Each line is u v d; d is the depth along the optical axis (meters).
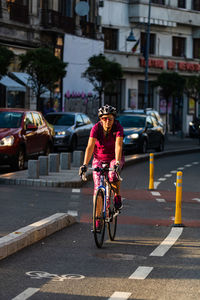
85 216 13.03
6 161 21.00
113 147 10.15
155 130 35.16
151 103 66.81
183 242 10.50
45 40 48.44
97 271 8.29
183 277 8.05
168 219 13.09
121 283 7.70
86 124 34.09
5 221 11.70
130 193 17.58
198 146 46.03
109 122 9.87
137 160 29.09
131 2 63.22
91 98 56.19
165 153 35.50
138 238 10.78
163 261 8.97
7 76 42.25
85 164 10.08
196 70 69.75
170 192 18.14
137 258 9.13
